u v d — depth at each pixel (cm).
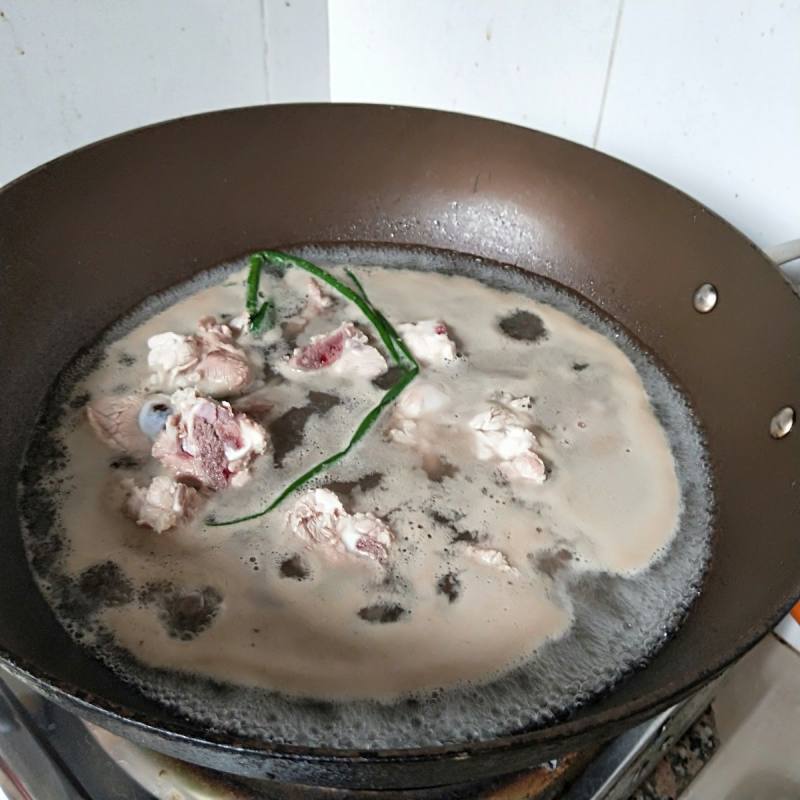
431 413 39
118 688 30
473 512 36
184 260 45
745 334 38
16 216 39
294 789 30
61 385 40
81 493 35
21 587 32
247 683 30
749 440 37
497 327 44
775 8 39
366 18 55
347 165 47
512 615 33
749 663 40
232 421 35
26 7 44
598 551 35
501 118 52
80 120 49
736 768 36
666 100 44
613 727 24
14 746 30
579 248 46
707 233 40
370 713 30
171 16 49
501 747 23
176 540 34
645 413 41
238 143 45
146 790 30
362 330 43
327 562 34
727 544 35
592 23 45
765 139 42
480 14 50
